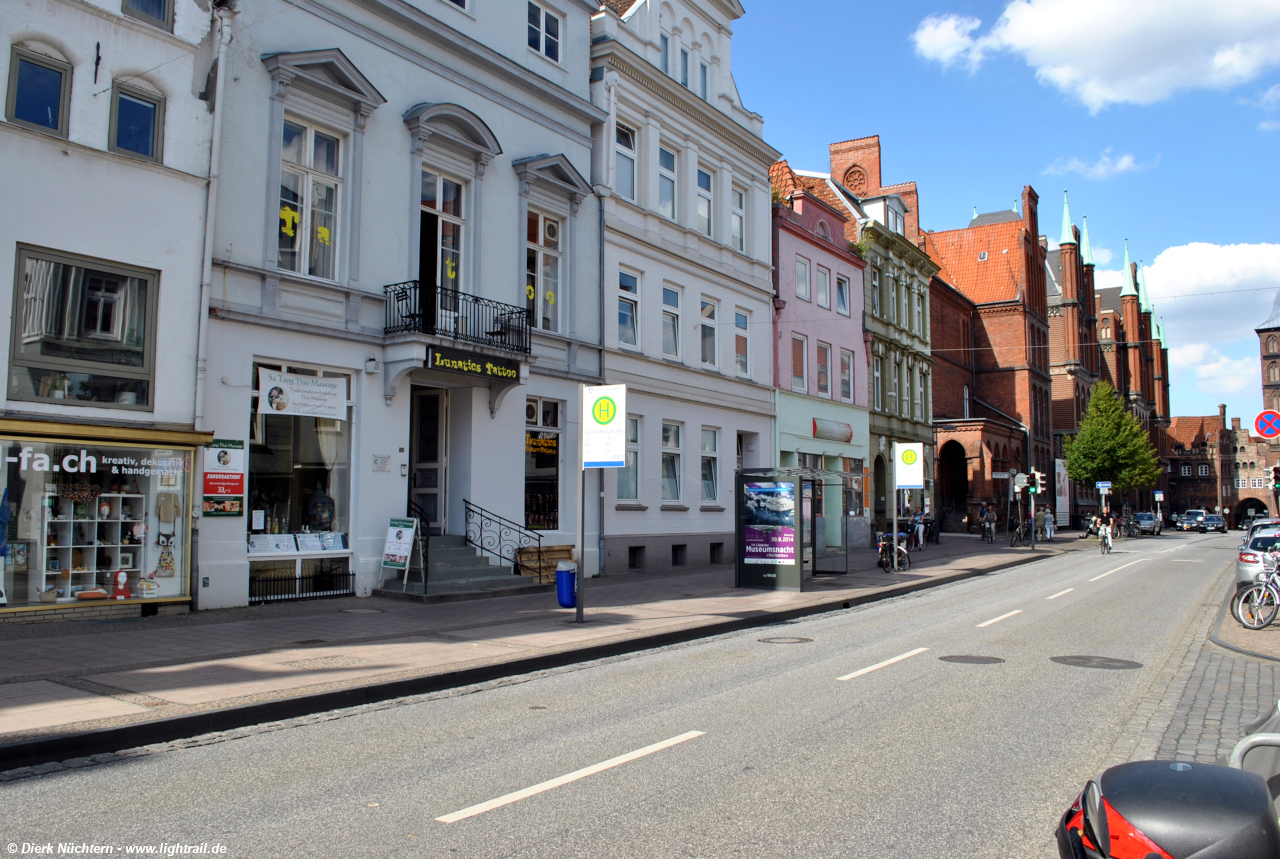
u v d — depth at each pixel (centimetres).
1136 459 6047
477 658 997
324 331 1481
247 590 1362
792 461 2955
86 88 1209
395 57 1650
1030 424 5772
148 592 1245
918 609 1650
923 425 4125
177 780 580
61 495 1166
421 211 1705
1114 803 280
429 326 1581
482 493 1791
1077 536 5334
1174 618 1490
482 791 553
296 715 777
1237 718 771
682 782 573
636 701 831
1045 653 1123
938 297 5097
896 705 812
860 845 465
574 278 2052
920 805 531
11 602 1120
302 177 1498
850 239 3638
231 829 485
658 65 2355
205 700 760
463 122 1752
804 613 1576
